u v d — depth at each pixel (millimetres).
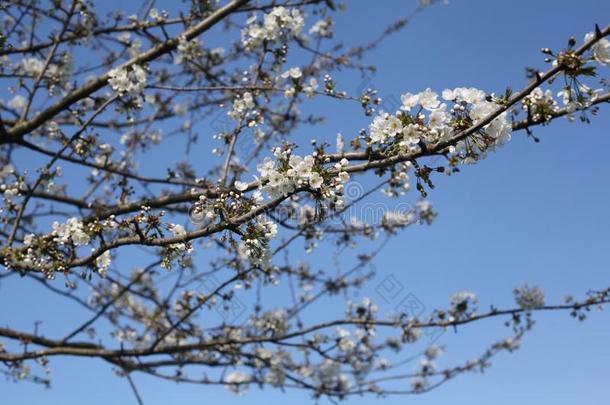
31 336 6566
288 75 6254
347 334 8109
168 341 8562
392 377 8203
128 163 7918
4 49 6418
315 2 6730
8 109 7449
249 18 6520
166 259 4020
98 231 4113
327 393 7992
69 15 6172
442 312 7211
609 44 3301
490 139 3619
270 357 7836
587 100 3422
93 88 6133
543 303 7105
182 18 6730
